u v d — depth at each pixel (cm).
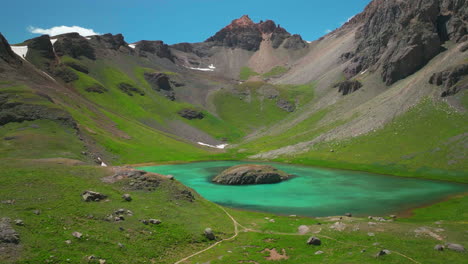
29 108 12031
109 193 4669
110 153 13675
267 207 6644
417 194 7619
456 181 9000
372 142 13350
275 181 9656
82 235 3325
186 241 3866
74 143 10894
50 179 4650
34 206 3694
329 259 3294
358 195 7688
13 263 2611
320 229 4409
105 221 3812
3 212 3384
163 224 4150
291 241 4019
